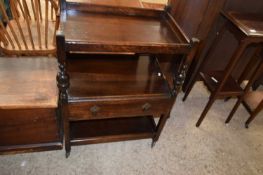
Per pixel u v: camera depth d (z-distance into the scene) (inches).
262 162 68.5
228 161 66.8
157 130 62.3
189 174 61.5
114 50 41.4
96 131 59.9
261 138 76.0
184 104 83.1
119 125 62.8
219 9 63.8
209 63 85.7
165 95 52.8
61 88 43.3
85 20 46.7
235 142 72.9
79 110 48.6
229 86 70.0
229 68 60.6
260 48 75.1
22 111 48.3
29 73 54.5
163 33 48.1
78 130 59.3
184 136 71.4
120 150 63.9
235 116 82.4
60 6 48.0
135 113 54.3
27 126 51.8
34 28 69.0
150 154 64.4
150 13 52.8
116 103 49.8
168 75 68.4
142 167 60.9
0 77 52.0
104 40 41.1
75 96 47.1
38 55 62.5
